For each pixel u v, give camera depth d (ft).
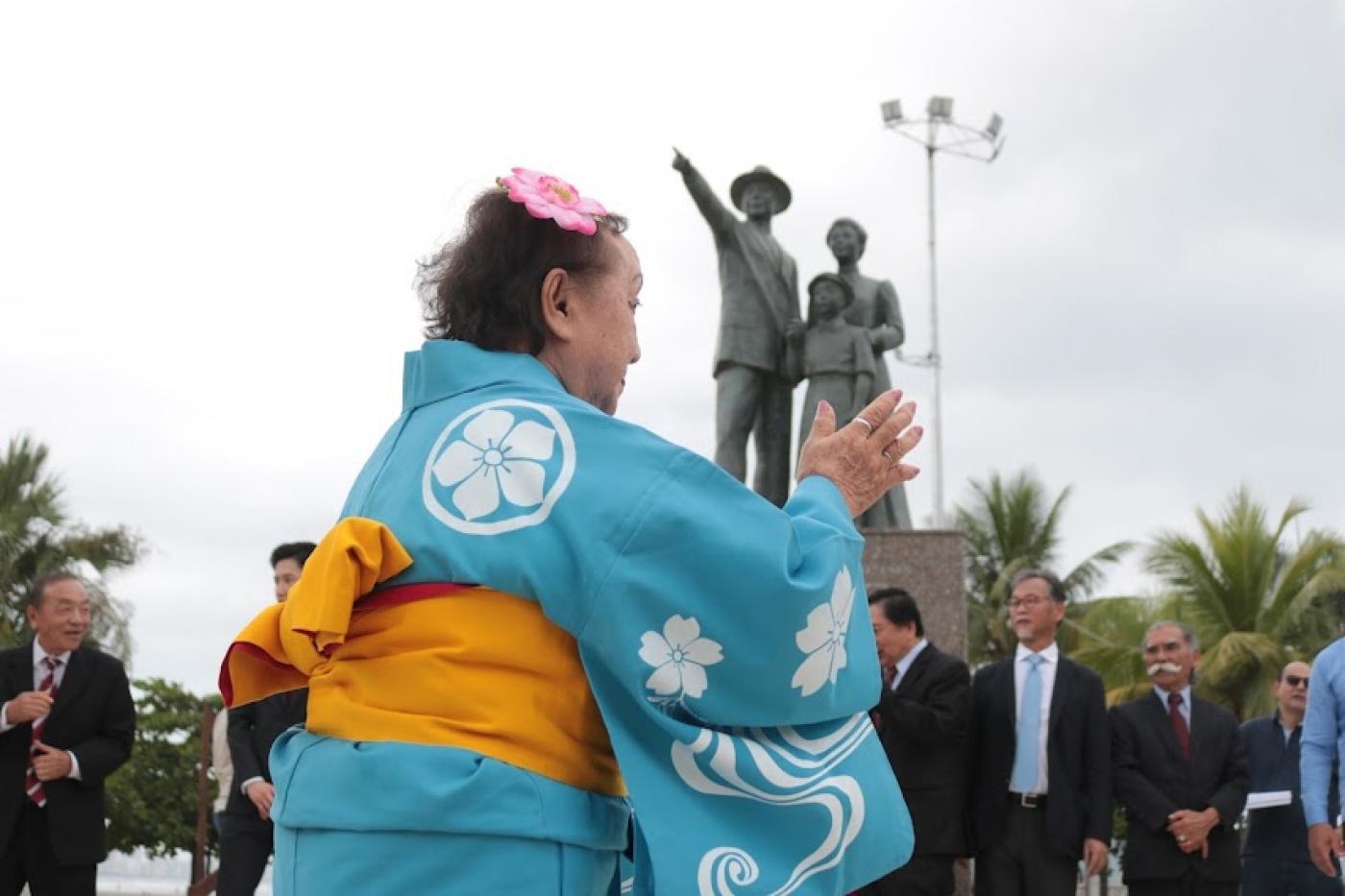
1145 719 24.26
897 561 36.06
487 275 6.97
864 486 6.87
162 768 57.57
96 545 73.46
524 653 6.05
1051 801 23.26
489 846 5.83
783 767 6.11
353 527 6.22
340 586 6.14
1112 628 86.02
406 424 6.85
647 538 5.99
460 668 6.03
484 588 6.13
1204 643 83.35
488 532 6.13
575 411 6.35
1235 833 23.91
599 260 7.05
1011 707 23.84
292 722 22.07
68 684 22.24
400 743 5.96
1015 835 23.41
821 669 6.15
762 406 42.22
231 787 22.12
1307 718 21.86
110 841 57.16
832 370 40.63
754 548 6.01
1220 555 84.69
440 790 5.82
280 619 6.72
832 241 43.27
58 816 21.77
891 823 6.37
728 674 6.02
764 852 6.05
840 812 6.15
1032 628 24.14
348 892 5.96
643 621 5.98
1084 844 23.45
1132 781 23.82
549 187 7.07
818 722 6.39
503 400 6.52
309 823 6.11
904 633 24.41
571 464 6.18
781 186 42.57
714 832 5.98
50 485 74.84
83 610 22.56
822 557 6.22
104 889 55.62
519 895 5.82
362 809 5.93
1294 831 25.17
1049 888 23.12
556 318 6.93
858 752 6.39
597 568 5.97
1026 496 101.81
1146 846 23.62
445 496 6.30
